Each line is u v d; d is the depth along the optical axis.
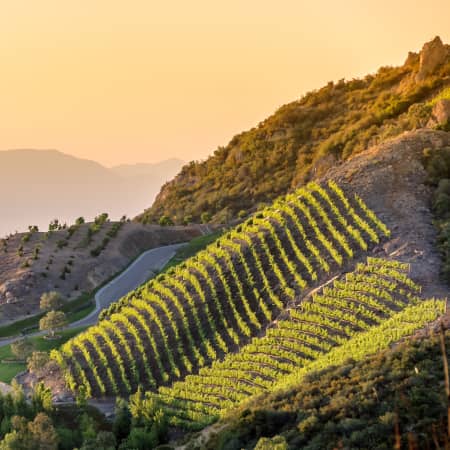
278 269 61.22
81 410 55.19
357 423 32.91
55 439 46.62
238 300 61.06
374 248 57.41
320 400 37.62
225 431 39.66
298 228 63.91
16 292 92.25
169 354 59.88
